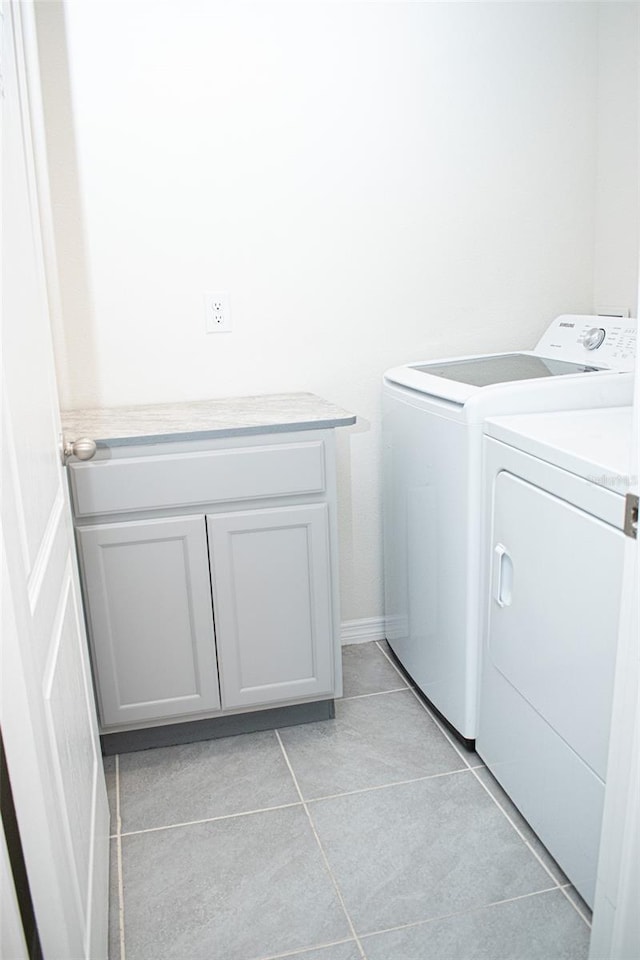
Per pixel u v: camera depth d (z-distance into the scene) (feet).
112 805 6.32
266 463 6.59
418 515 7.20
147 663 6.75
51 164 7.06
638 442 3.69
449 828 5.91
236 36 7.24
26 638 3.03
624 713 3.96
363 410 8.38
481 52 7.82
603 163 8.23
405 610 7.90
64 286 7.33
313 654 7.12
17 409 3.40
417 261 8.15
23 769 3.05
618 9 7.69
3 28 3.64
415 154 7.89
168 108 7.21
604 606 4.51
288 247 7.78
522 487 5.39
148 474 6.38
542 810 5.52
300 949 4.91
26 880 3.91
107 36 6.95
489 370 7.29
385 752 6.90
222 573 6.70
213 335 7.77
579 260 8.54
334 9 7.41
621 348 7.07
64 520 4.95
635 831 3.93
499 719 6.15
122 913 5.23
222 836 5.92
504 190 8.19
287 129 7.53
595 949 4.44
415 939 4.95
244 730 7.29
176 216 7.43
